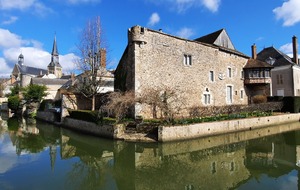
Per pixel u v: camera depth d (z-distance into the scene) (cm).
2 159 1105
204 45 2180
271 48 3466
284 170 894
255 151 1188
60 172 913
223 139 1463
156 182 803
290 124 2056
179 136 1318
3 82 6206
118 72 2108
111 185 777
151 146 1262
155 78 1806
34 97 3086
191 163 1012
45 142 1534
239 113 1847
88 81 2244
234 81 2492
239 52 2689
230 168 934
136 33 1720
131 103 1557
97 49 2219
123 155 1142
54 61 7475
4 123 2497
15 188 736
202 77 2128
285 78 3073
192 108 1688
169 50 1909
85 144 1425
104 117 1652
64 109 2211
